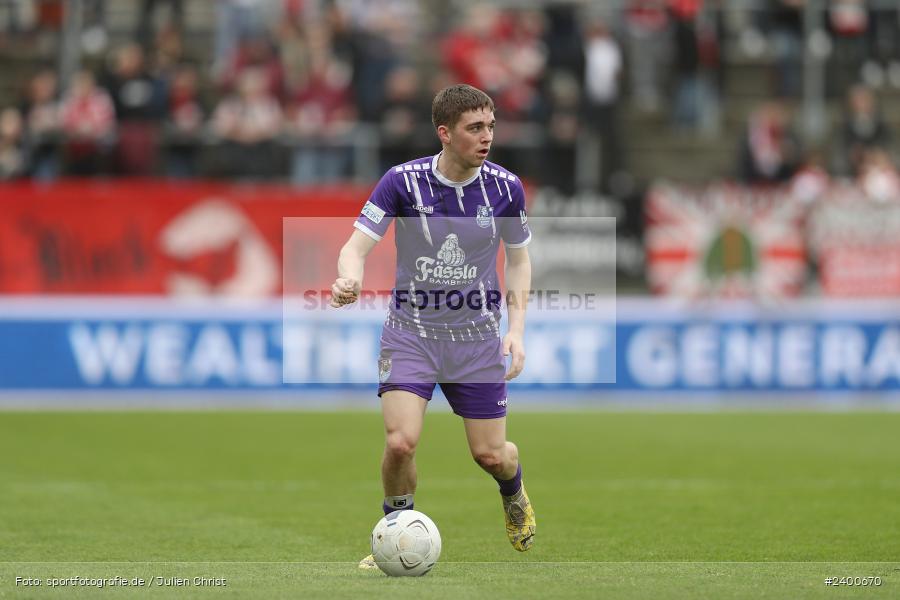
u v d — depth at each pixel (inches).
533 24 2583.7
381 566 843.4
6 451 1641.2
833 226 2215.8
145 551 1019.3
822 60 2731.3
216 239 2123.5
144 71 2357.3
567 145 2251.5
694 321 2206.0
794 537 1088.2
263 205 2127.2
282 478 1448.1
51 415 1982.0
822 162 2608.3
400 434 845.2
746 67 2842.0
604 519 1186.6
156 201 2114.9
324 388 2170.3
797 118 2723.9
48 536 1091.3
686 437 1808.6
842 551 1020.5
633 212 2202.3
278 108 2404.0
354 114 2434.8
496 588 784.9
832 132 2706.7
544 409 2126.0
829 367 2225.6
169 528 1134.4
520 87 2422.5
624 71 2645.2
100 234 2110.0
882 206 2219.5
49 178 2231.8
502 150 2242.9
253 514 1213.7
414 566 840.3
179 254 2123.5
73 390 2118.6
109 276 2114.9
